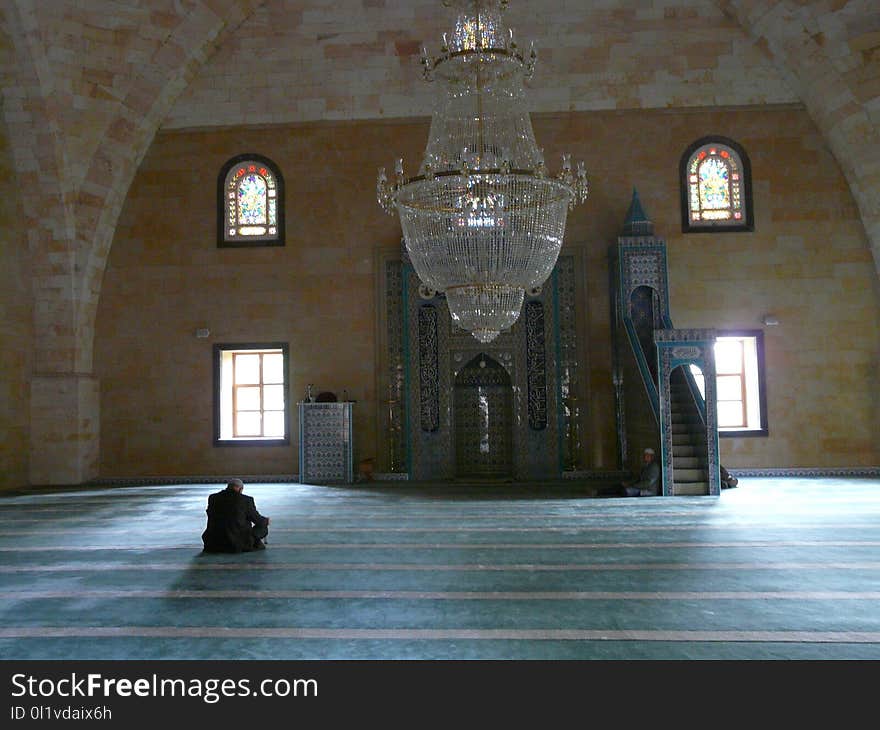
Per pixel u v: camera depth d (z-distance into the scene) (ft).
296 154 38.34
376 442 37.52
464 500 29.81
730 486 32.12
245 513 20.34
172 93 36.81
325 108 38.01
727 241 37.09
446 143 22.76
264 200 38.50
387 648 12.21
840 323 36.76
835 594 15.20
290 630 13.23
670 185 37.37
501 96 22.95
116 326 38.24
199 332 37.91
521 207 20.67
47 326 36.29
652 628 13.10
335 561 18.89
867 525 23.00
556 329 37.24
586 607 14.44
